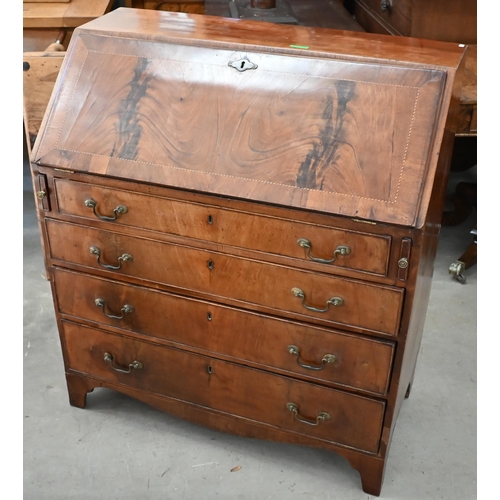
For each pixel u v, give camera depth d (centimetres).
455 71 160
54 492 196
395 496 196
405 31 291
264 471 205
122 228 187
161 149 176
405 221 152
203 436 218
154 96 179
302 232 165
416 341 205
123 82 183
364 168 159
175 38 182
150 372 210
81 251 197
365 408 183
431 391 237
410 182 155
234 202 169
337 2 368
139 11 215
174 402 212
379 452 188
